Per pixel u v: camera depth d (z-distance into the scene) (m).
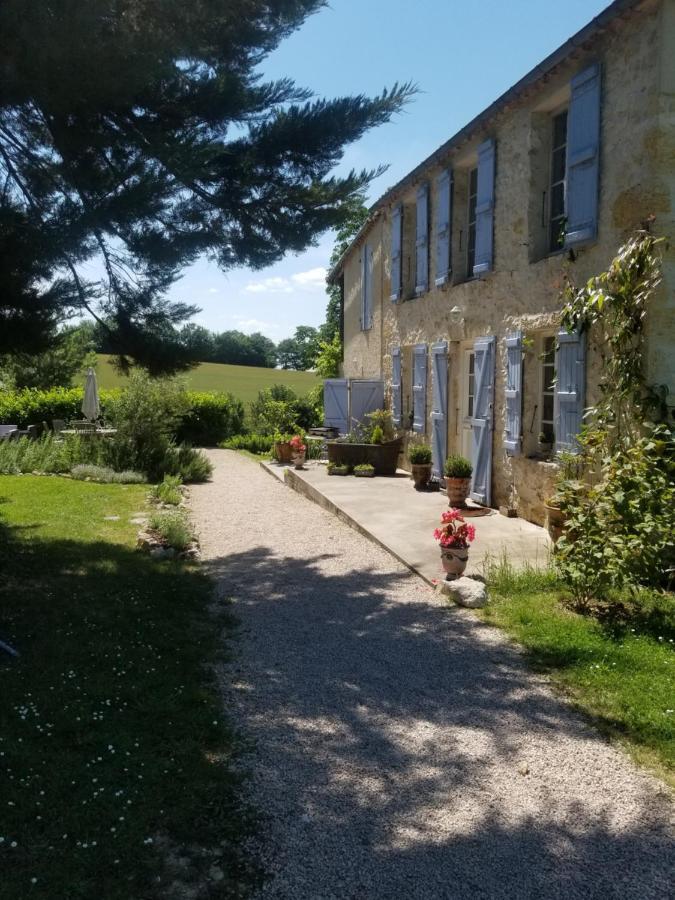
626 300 5.90
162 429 14.02
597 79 6.37
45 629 4.80
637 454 5.06
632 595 5.04
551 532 6.32
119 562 6.72
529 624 4.86
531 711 3.72
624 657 4.22
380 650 4.60
